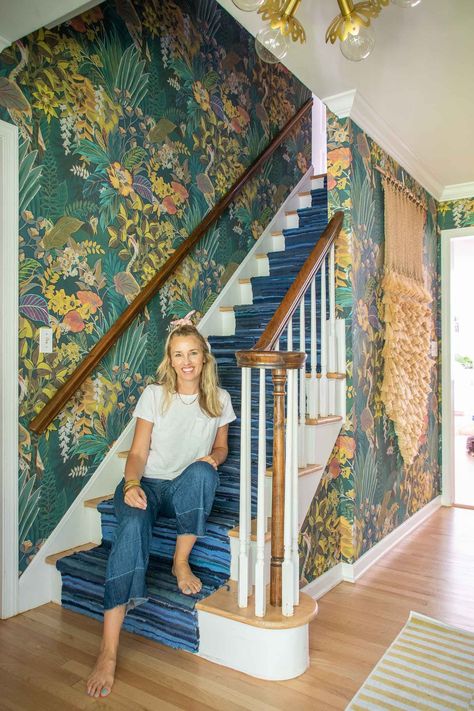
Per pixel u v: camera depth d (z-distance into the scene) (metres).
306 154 4.41
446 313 4.06
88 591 2.00
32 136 2.09
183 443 2.01
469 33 2.08
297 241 3.66
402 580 2.51
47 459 2.16
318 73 2.39
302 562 2.17
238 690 1.56
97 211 2.41
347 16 1.59
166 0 2.91
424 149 3.26
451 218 4.04
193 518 1.82
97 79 2.42
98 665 1.59
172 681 1.60
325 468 2.39
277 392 1.64
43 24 1.79
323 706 1.49
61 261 2.22
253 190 3.68
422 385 3.47
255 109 3.73
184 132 3.02
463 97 2.60
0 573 1.96
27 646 1.79
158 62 2.83
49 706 1.48
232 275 3.44
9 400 1.99
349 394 2.54
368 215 2.82
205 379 2.04
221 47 3.38
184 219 2.99
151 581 1.88
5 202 1.98
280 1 1.60
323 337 2.38
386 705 1.50
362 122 2.73
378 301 2.94
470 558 2.83
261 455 1.64
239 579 1.68
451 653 1.81
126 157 2.59
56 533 2.18
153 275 2.74
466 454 6.59
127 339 2.59
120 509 1.75
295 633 1.62
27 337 2.07
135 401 2.63
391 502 3.07
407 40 2.13
